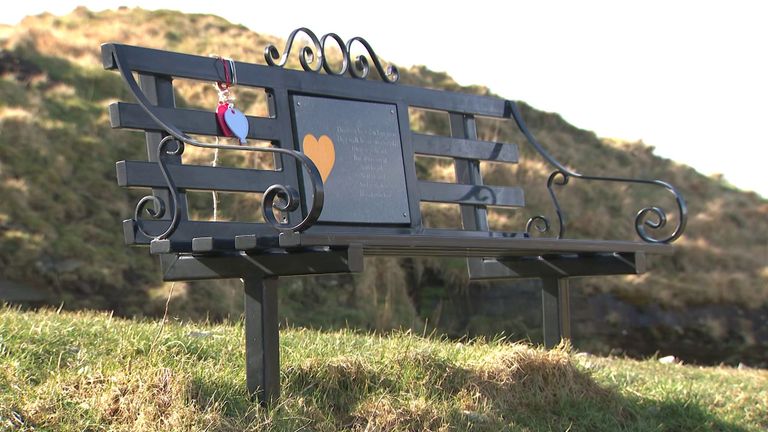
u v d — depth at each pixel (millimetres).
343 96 4430
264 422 3262
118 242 15508
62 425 3152
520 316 17500
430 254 4180
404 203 4527
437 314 17406
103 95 20406
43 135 17359
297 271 3295
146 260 15328
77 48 22656
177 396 3318
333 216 4168
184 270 3613
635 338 18422
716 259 22656
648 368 6723
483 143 5090
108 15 29109
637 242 4574
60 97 19266
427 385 3969
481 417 3775
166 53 3809
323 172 4199
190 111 3811
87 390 3424
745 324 19219
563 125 29938
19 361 3682
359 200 4305
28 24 26844
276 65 4199
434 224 19234
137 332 4410
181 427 3133
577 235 22672
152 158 3699
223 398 3406
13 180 15547
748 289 20141
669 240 4773
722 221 25859
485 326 17281
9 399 3275
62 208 15602
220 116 3908
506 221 21297
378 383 3904
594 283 19219
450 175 21469
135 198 17250
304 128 4199
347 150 4336
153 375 3438
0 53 20156
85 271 14094
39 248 14055
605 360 6641
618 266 4539
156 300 14062
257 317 3436
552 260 4773
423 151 4742
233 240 3340
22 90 18938
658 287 19578
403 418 3586
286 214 4027
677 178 28312
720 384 5980
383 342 5016
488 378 4133
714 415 4633
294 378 3783
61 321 4723
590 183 25500
